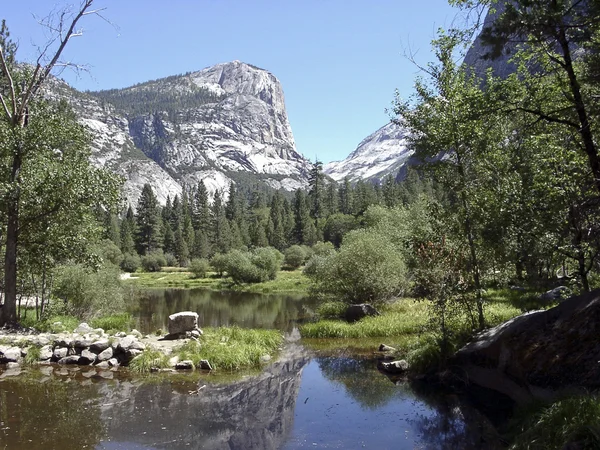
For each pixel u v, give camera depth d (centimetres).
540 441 637
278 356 1552
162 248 10456
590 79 893
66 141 1906
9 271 1641
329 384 1200
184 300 3994
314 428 888
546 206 1198
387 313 2227
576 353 838
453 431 852
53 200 1672
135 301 3853
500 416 907
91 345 1391
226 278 6700
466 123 1230
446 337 1242
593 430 560
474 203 1305
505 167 1264
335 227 9969
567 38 862
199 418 938
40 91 1895
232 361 1378
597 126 1016
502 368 1006
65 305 2192
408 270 2541
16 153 1656
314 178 12225
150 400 1048
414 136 1436
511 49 879
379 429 877
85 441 802
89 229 1927
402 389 1138
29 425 871
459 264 1270
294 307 3353
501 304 1942
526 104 1058
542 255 1362
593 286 1587
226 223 10800
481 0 888
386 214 4734
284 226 11138
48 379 1194
